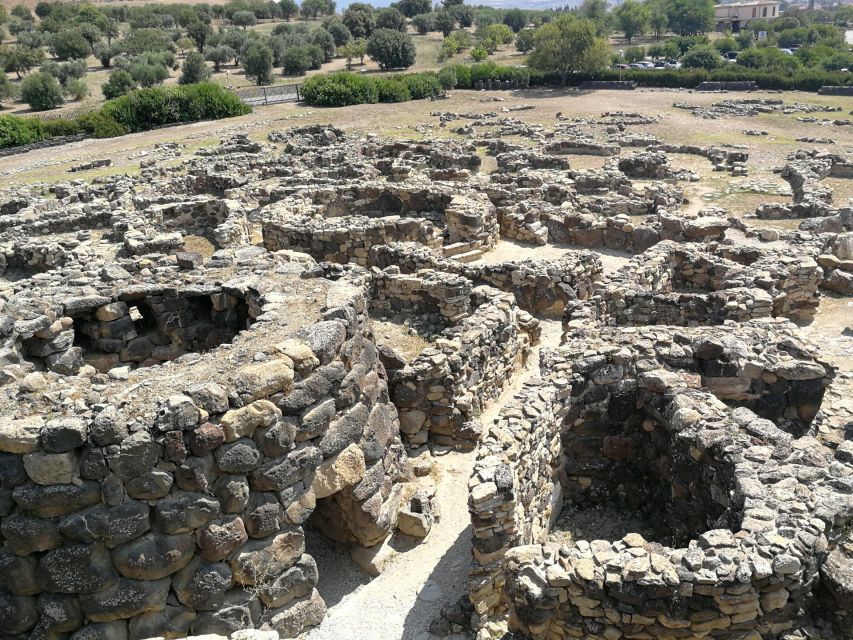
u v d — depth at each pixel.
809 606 8.27
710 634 8.04
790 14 176.25
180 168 39.78
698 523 10.54
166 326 14.98
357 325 11.69
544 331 19.48
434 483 13.17
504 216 27.39
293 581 10.19
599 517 12.25
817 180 30.94
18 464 8.70
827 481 9.22
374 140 45.12
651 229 24.47
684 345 12.66
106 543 8.93
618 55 101.56
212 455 9.21
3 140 50.97
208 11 150.00
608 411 12.16
